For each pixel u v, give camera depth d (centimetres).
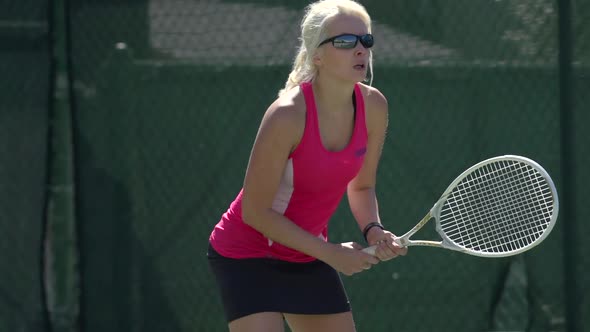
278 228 1010
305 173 1011
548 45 1556
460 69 1568
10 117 1545
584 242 1552
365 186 1155
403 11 1573
